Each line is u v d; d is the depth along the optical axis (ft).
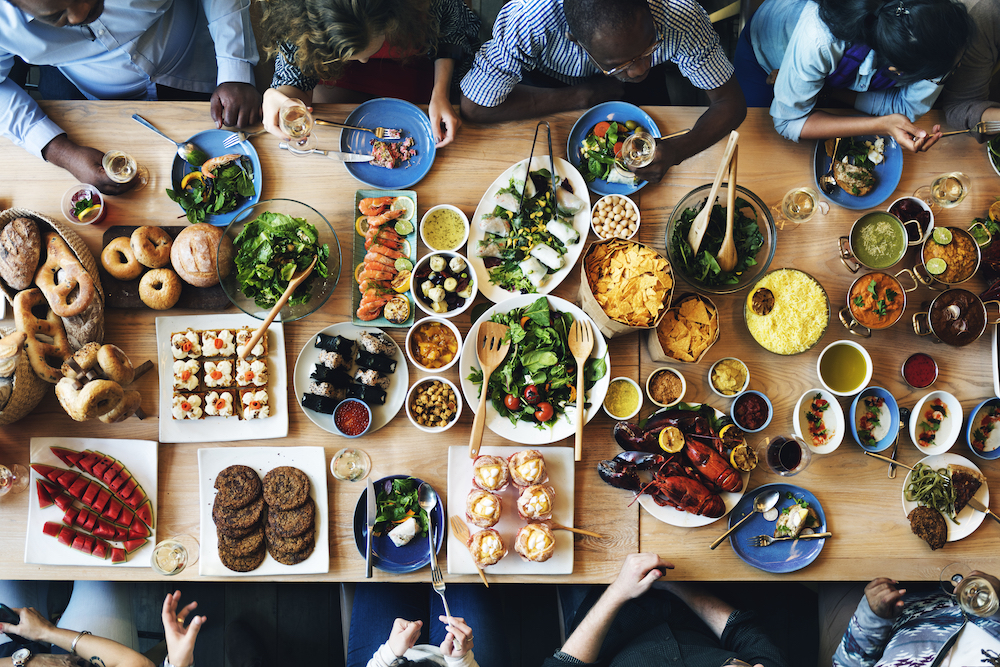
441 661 6.08
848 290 6.09
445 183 6.04
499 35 5.52
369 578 5.60
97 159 5.77
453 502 5.73
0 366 5.12
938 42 5.00
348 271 5.94
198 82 7.07
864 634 5.80
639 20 4.55
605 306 5.38
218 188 5.82
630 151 5.71
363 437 5.80
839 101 6.57
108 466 5.67
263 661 7.53
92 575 5.67
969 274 5.99
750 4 7.88
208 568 5.67
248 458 5.77
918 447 5.94
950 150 6.23
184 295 5.73
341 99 6.75
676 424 5.79
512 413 5.77
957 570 5.73
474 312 5.94
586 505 5.84
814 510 5.90
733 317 6.02
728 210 5.22
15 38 5.67
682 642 6.22
